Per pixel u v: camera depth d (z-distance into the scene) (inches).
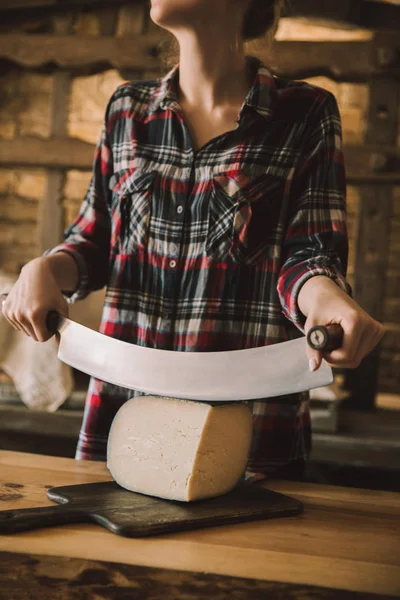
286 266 40.9
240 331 45.2
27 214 175.0
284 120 45.9
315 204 44.7
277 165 45.5
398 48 140.1
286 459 45.3
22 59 156.1
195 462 36.5
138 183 46.8
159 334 46.1
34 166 155.5
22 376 125.0
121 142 48.6
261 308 45.1
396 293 174.4
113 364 40.1
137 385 39.1
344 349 32.4
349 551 32.4
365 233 142.2
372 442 121.3
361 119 171.5
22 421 128.1
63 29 157.1
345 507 39.1
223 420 37.9
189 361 38.3
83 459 46.9
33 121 171.9
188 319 45.7
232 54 45.9
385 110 141.7
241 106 46.9
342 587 28.6
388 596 28.0
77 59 154.1
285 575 29.5
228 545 32.4
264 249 45.3
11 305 42.2
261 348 36.4
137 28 154.6
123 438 39.4
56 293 42.6
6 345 125.3
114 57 152.6
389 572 30.2
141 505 35.9
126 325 46.9
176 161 46.5
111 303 47.3
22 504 36.5
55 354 125.0
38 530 32.9
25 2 156.1
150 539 32.5
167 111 47.2
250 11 46.8
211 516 34.7
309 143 45.9
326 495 41.3
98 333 40.9
